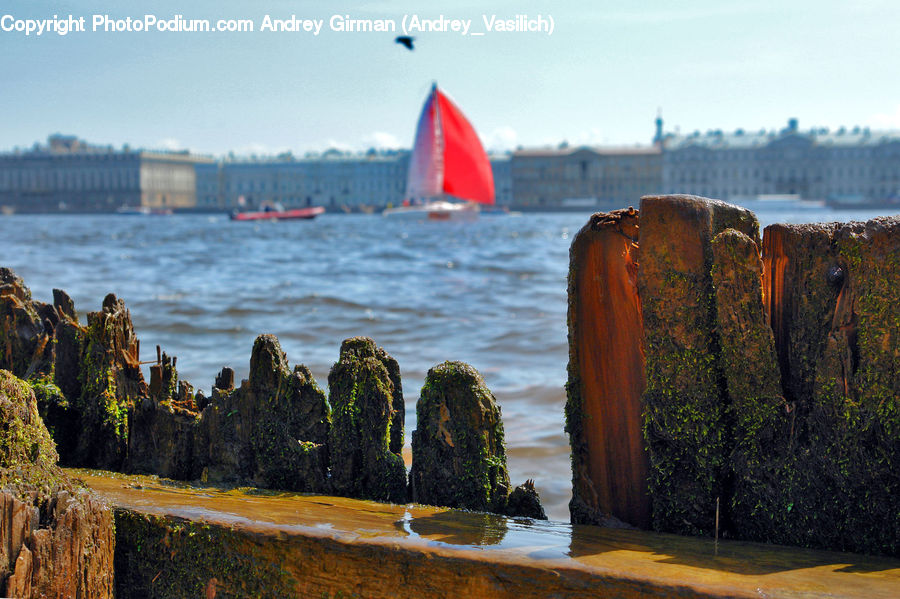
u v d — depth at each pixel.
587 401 7.07
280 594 6.32
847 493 6.20
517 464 12.64
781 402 6.41
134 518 6.82
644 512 6.93
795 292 6.50
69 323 9.83
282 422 8.30
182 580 6.65
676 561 5.75
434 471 7.79
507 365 21.41
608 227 6.92
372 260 70.69
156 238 116.12
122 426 9.14
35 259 66.38
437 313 32.81
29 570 5.88
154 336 25.91
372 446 8.13
